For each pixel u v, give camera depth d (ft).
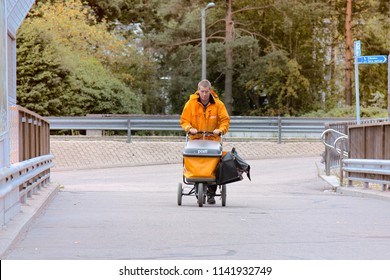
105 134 147.84
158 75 216.95
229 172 51.21
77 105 167.02
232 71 208.95
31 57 158.81
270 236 37.40
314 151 130.72
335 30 233.35
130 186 81.10
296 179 88.53
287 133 140.67
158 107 222.69
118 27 247.70
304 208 52.85
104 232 38.14
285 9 208.64
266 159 121.49
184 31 208.64
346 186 73.10
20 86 158.40
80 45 195.72
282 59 205.77
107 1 246.88
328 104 222.07
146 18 249.96
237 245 34.40
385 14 217.77
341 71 234.79
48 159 65.31
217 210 50.31
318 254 32.14
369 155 67.67
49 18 194.08
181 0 208.85
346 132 92.68
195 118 52.16
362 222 43.88
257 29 226.79
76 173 100.83
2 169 36.76
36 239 35.60
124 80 209.77
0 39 37.91
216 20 217.15
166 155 118.21
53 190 60.85
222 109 52.13
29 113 51.85
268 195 68.18
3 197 36.96
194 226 40.96
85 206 52.85
